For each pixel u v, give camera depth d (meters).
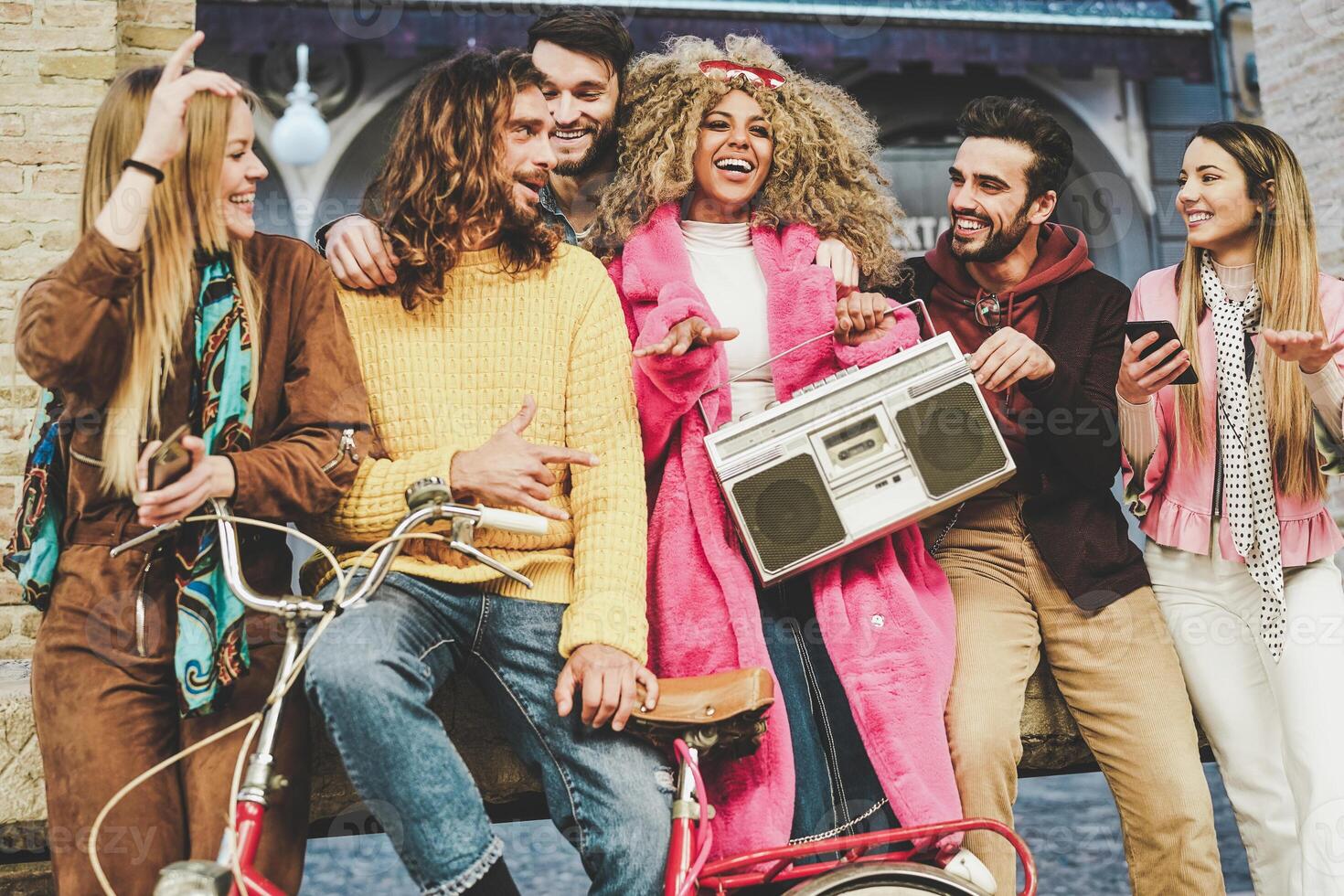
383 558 1.24
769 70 1.91
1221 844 2.99
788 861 1.42
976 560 1.86
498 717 1.58
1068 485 1.86
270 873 1.39
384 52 4.16
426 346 1.60
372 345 1.60
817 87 2.02
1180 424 1.89
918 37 4.32
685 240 1.87
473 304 1.62
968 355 1.76
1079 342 1.87
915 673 1.62
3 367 2.39
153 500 1.28
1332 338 1.90
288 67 4.09
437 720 1.40
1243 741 1.82
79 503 1.43
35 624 2.36
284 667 1.22
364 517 1.48
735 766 1.55
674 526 1.68
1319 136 3.28
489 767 1.73
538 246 1.64
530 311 1.62
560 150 2.17
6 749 1.69
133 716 1.39
